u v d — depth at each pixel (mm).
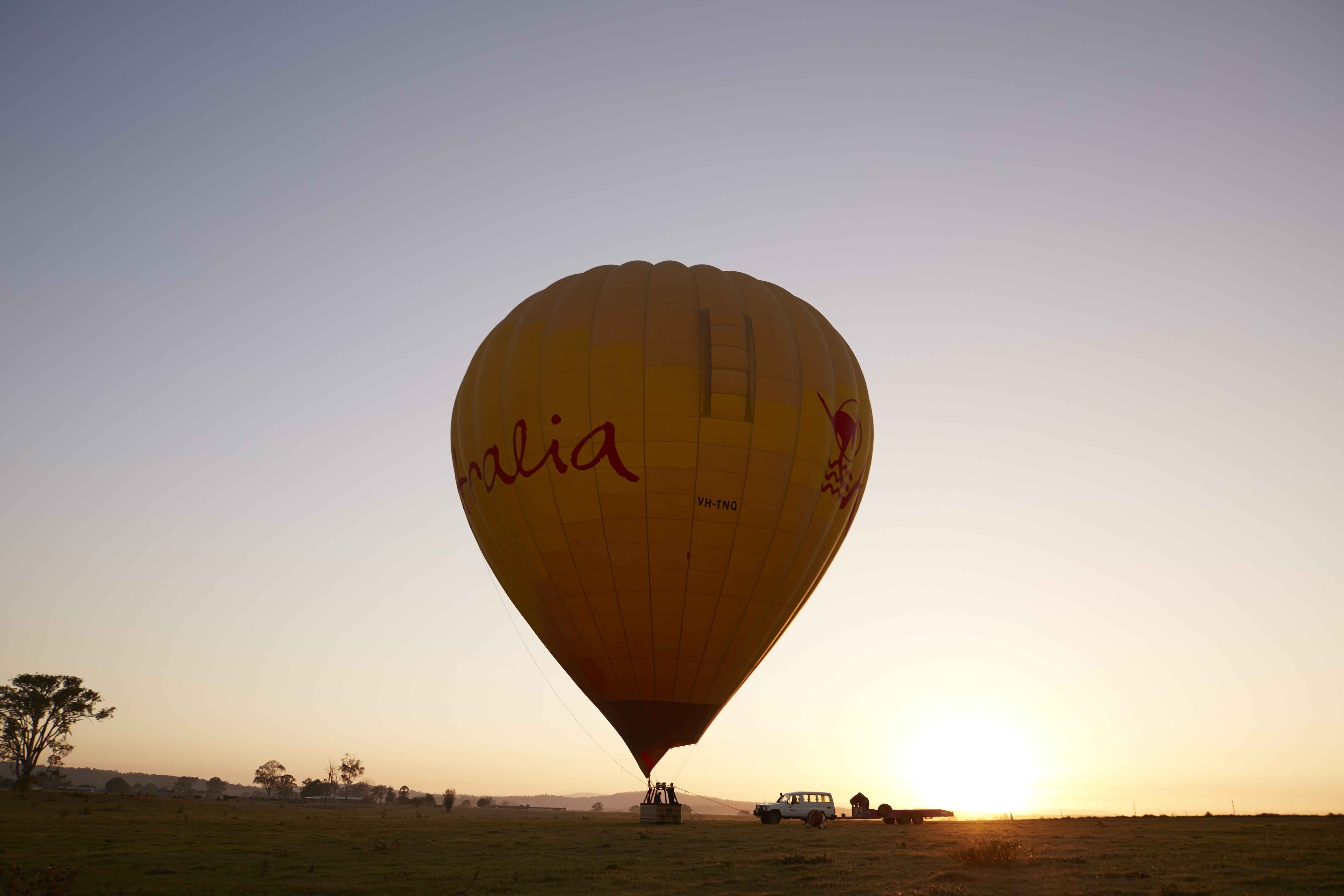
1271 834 29969
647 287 37094
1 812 47969
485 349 39656
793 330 37438
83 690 90875
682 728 35656
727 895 17516
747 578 34938
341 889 19859
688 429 34406
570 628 35625
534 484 35188
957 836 31078
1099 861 21953
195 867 24438
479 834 37844
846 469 37250
